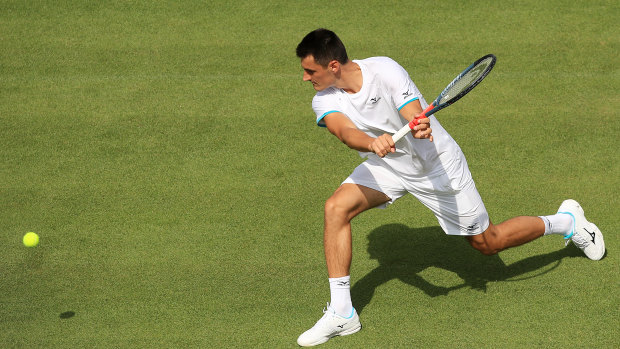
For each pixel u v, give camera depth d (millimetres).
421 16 34656
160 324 19312
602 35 32875
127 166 26281
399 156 18047
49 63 32219
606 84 29812
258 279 20938
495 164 25703
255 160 26438
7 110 29375
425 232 22828
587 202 23609
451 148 18188
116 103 29719
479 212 18719
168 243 22562
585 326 18609
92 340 18781
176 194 24812
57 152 27078
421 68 31125
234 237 22734
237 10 35500
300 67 31734
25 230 23250
